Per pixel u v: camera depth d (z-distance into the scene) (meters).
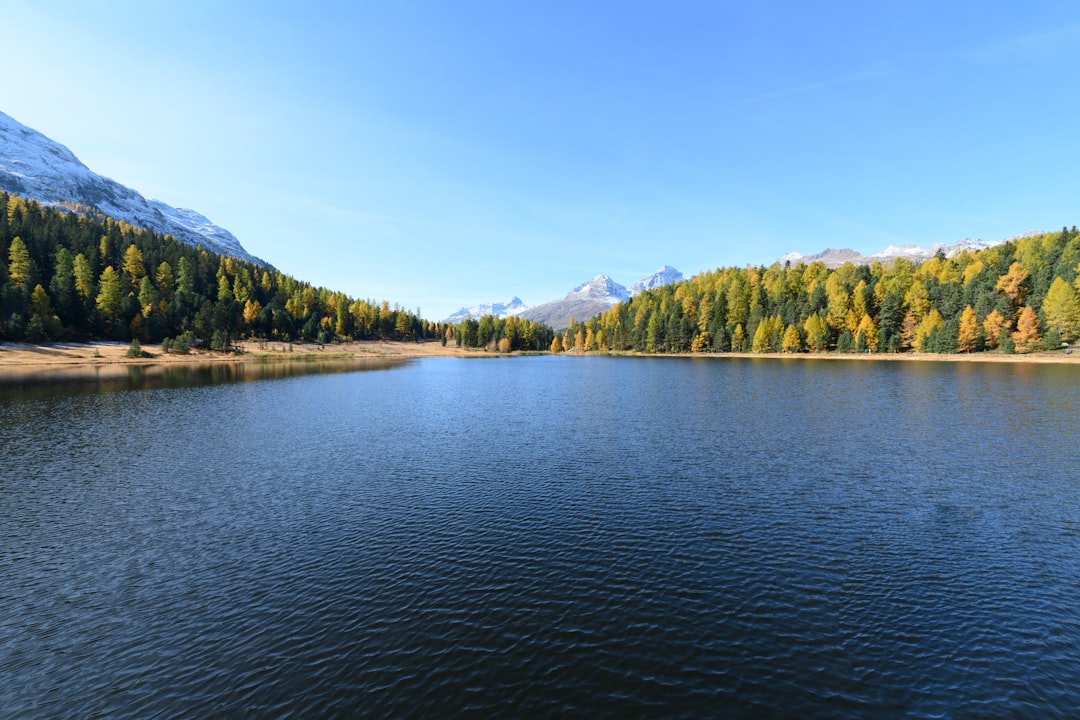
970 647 16.75
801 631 17.72
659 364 161.38
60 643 17.31
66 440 48.50
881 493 32.09
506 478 36.28
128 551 24.55
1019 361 123.38
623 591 20.53
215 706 14.29
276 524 27.97
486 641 17.23
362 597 20.20
